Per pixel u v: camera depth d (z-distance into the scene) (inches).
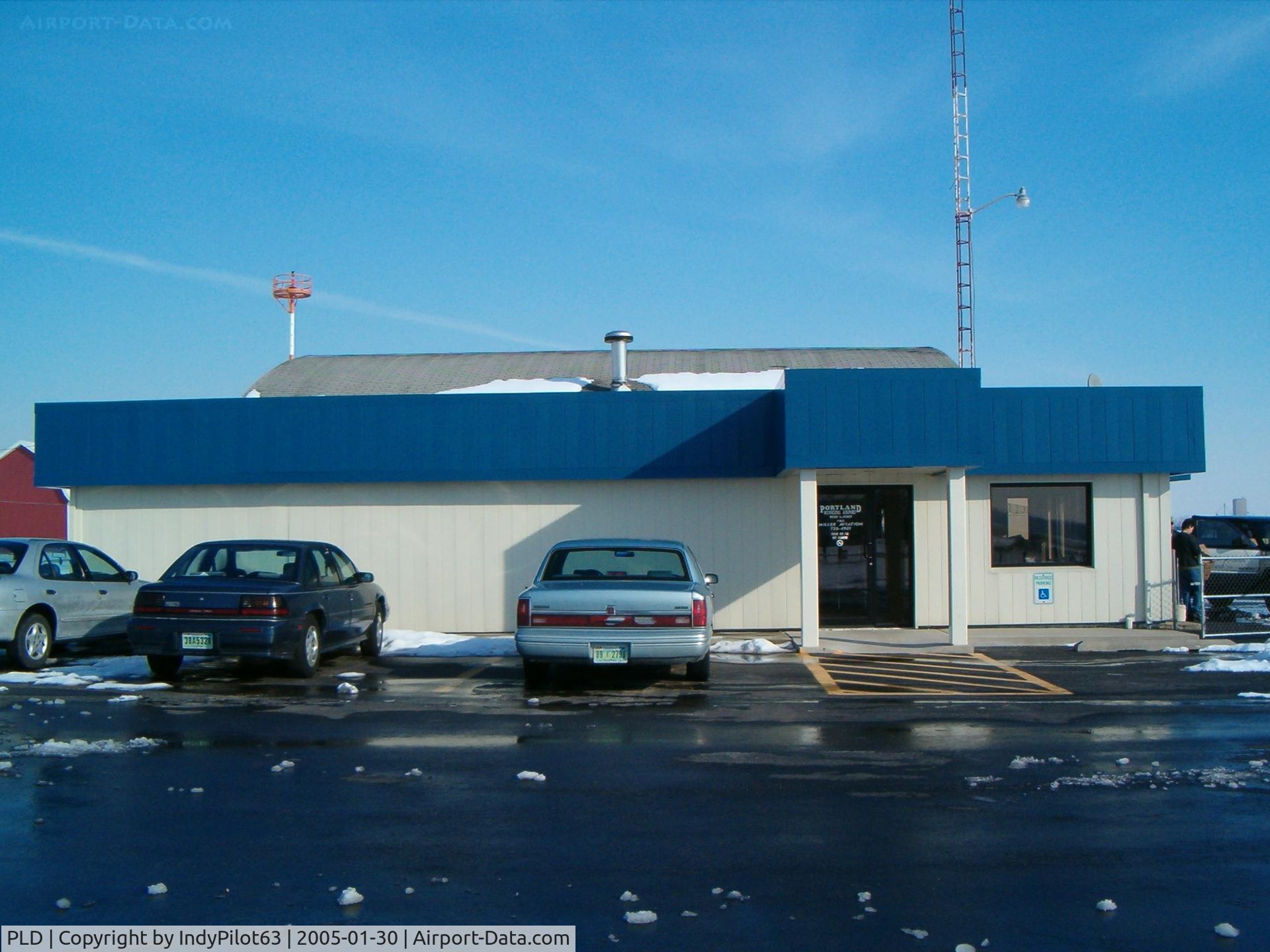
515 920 197.3
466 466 679.1
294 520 693.3
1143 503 699.4
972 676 505.7
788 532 683.4
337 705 419.2
